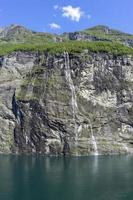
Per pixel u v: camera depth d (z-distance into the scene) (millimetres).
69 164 164750
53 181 130625
